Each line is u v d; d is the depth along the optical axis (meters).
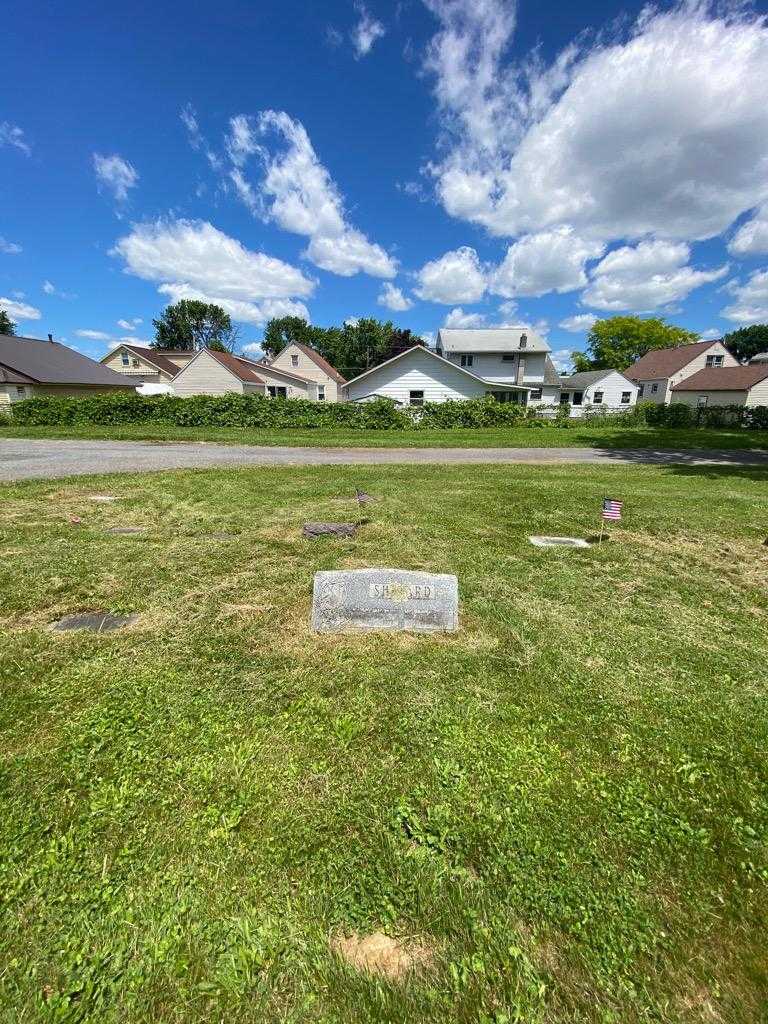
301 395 33.59
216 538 4.90
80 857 1.51
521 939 1.31
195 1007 1.16
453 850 1.57
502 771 1.91
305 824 1.65
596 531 5.39
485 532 5.26
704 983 1.21
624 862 1.53
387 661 2.69
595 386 33.91
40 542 4.70
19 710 2.22
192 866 1.49
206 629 3.02
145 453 11.57
